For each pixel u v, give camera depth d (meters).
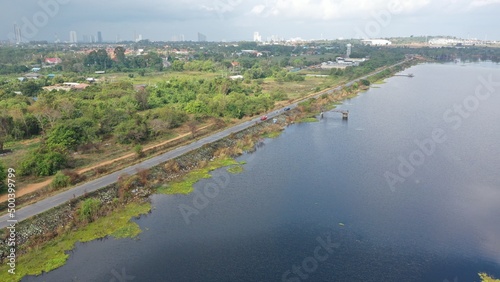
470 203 63.12
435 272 45.31
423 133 107.06
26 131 92.19
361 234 53.47
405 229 54.75
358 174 75.81
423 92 178.00
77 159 76.62
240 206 61.69
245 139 96.12
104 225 54.59
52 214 53.62
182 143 88.56
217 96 129.88
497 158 86.06
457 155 87.94
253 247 50.38
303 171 77.25
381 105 147.50
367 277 44.34
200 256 48.25
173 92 142.38
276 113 123.56
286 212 59.78
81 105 112.56
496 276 44.53
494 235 53.12
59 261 46.19
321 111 133.62
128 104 118.56
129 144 87.50
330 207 61.47
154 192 66.19
